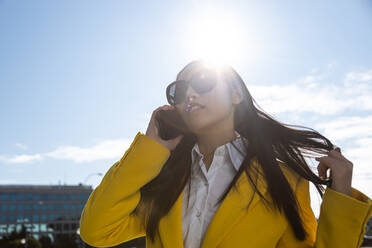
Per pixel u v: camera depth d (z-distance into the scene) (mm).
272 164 1107
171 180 1162
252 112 1209
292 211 1081
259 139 1146
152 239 1188
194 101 1134
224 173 1134
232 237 1055
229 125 1191
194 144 1229
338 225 1051
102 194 1147
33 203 107188
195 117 1146
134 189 1135
